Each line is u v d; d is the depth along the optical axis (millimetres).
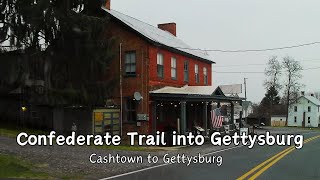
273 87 89312
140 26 33094
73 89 25547
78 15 25922
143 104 28797
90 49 25984
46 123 27875
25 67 25781
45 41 26062
